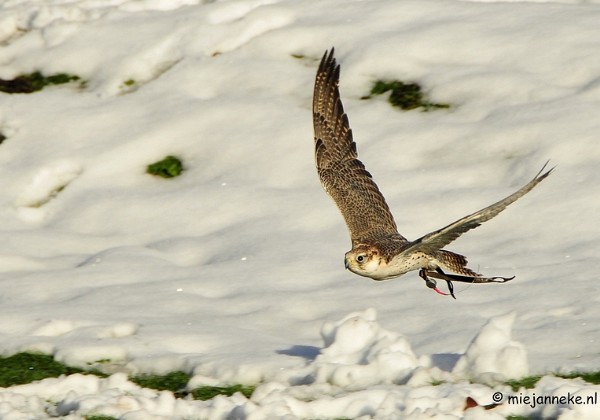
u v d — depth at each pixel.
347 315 11.84
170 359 10.77
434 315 11.91
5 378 10.71
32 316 12.38
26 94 19.89
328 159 9.90
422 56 18.64
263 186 16.38
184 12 21.36
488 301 12.26
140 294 13.22
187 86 19.20
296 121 17.67
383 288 12.98
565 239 13.94
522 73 17.75
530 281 12.79
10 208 16.83
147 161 17.53
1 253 15.08
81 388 10.30
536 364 10.15
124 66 20.05
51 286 13.78
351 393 9.55
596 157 15.55
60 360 11.05
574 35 18.47
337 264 13.88
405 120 17.38
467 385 9.66
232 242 15.03
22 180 17.33
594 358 10.26
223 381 10.30
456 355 10.45
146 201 16.52
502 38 18.70
